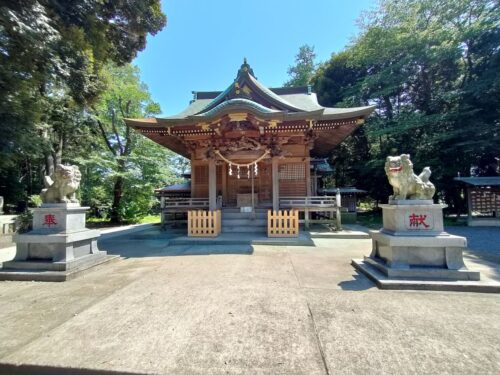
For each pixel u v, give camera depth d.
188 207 10.73
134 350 2.19
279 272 4.63
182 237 8.48
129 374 1.91
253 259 5.71
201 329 2.54
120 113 18.52
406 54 17.12
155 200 20.00
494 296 3.39
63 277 4.20
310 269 4.82
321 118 9.81
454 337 2.38
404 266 3.94
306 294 3.49
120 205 18.14
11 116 6.66
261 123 9.12
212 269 4.87
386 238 4.12
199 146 12.35
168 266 5.14
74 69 7.42
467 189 13.12
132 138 18.48
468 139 14.16
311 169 15.27
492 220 12.77
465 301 3.23
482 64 15.05
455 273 3.78
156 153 18.69
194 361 2.03
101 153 17.30
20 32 5.19
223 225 9.80
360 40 19.88
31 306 3.16
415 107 18.25
